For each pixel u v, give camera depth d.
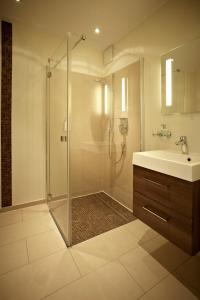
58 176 1.92
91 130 2.49
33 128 2.23
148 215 1.40
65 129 1.68
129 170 2.25
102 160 2.67
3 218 2.01
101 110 2.58
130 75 2.15
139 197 1.50
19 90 2.11
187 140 1.58
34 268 1.30
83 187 2.55
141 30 1.99
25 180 2.24
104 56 2.58
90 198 2.55
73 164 2.40
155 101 1.87
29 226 1.86
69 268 1.30
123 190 2.37
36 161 2.29
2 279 1.20
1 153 2.06
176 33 1.61
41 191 2.36
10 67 2.03
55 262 1.36
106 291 1.12
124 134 2.30
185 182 1.09
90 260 1.38
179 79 1.60
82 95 2.38
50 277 1.22
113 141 2.51
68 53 1.56
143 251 1.48
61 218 1.78
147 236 1.69
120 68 2.31
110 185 2.62
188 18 1.50
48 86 2.20
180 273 1.26
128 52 2.18
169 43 1.68
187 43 1.51
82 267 1.31
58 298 1.08
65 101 1.67
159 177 1.29
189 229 1.09
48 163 2.29
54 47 2.27
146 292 1.12
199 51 1.44
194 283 1.18
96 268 1.30
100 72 2.58
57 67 1.91
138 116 2.07
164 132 1.78
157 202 1.32
